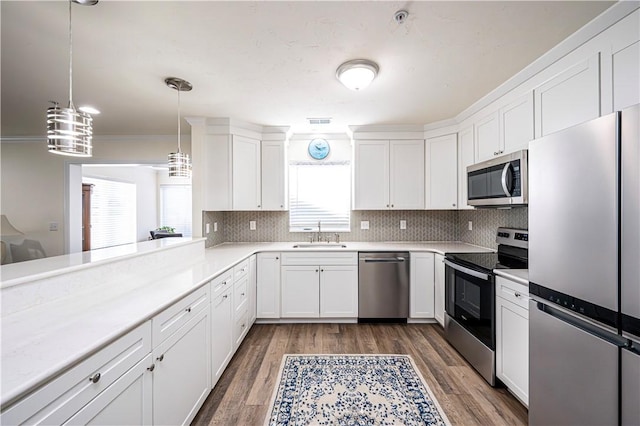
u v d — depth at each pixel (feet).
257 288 10.46
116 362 3.37
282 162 11.44
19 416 2.32
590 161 3.61
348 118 10.28
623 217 3.21
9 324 3.51
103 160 12.87
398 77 7.01
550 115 6.01
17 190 12.96
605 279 3.42
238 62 6.24
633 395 3.16
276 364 7.68
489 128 8.32
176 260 7.61
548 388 4.38
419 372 7.28
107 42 5.45
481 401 6.16
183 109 9.23
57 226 12.93
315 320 10.69
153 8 4.50
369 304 10.45
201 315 5.77
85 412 2.92
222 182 10.35
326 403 6.09
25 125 11.12
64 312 3.92
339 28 5.09
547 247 4.35
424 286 10.39
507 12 4.68
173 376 4.66
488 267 6.95
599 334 3.60
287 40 5.44
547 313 4.40
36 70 6.57
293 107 9.10
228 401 6.15
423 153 11.23
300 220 12.74
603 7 4.53
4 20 4.77
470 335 7.58
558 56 5.73
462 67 6.52
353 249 10.44
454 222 12.50
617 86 4.58
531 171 4.69
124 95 8.05
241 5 4.47
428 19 4.85
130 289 5.15
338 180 12.75
